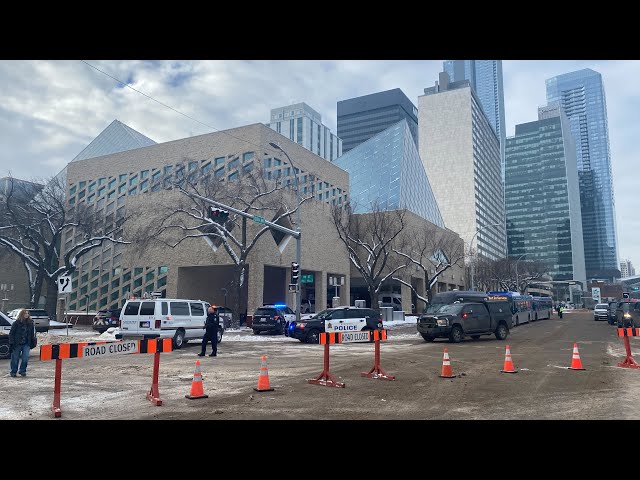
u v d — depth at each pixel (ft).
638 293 433.48
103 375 40.42
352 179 276.41
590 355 54.95
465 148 538.88
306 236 150.41
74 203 189.78
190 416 25.11
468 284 254.88
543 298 177.37
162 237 146.30
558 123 652.48
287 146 164.86
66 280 80.43
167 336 63.72
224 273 164.76
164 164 169.37
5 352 53.31
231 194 120.26
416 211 244.42
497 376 39.24
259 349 65.98
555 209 636.48
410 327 130.52
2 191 130.72
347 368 44.93
